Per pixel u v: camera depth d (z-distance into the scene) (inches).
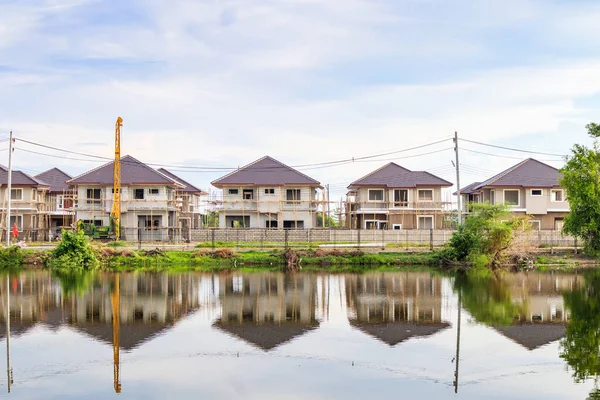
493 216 1715.1
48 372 600.1
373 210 2559.1
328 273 1518.2
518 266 1679.4
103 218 2463.1
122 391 542.0
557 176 2517.2
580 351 682.2
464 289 1187.3
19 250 1728.6
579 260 1768.0
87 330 791.7
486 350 687.1
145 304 1000.2
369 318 872.9
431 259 1737.2
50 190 2792.8
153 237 2421.3
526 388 553.0
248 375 589.9
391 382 569.9
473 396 529.7
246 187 2551.7
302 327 810.2
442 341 730.2
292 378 581.0
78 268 1641.2
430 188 2578.7
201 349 689.6
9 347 700.0
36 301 1029.2
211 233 2278.5
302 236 2204.7
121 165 2507.4
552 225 2509.8
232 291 1163.9
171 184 2460.6
